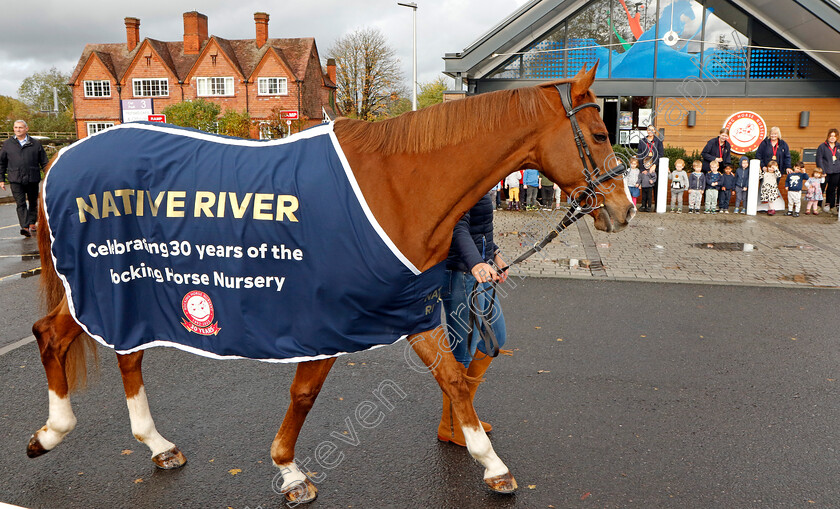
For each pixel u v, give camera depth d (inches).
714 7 617.0
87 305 121.0
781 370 181.0
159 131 119.4
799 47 605.3
